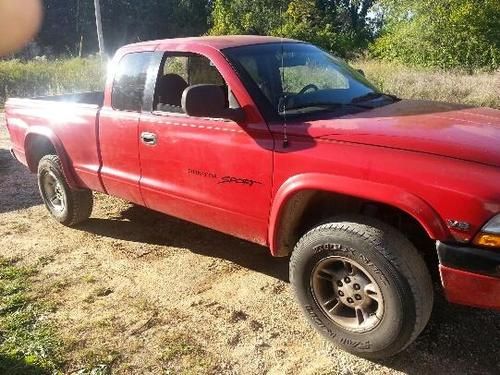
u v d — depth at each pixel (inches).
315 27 1331.2
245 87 137.2
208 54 147.9
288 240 135.9
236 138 136.9
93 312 148.0
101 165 184.1
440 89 527.2
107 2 2233.0
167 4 2327.8
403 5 930.7
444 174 104.0
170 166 156.6
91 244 196.1
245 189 136.8
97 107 182.2
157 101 161.6
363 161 113.1
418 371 118.2
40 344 132.8
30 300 155.4
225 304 149.8
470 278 102.3
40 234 207.5
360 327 120.7
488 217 99.0
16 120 222.5
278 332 135.6
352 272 120.3
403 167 108.3
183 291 158.2
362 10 1910.7
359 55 1032.8
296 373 119.7
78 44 2228.1
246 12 1406.3
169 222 214.4
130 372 122.6
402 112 135.3
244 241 192.7
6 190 267.4
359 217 117.8
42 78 647.8
